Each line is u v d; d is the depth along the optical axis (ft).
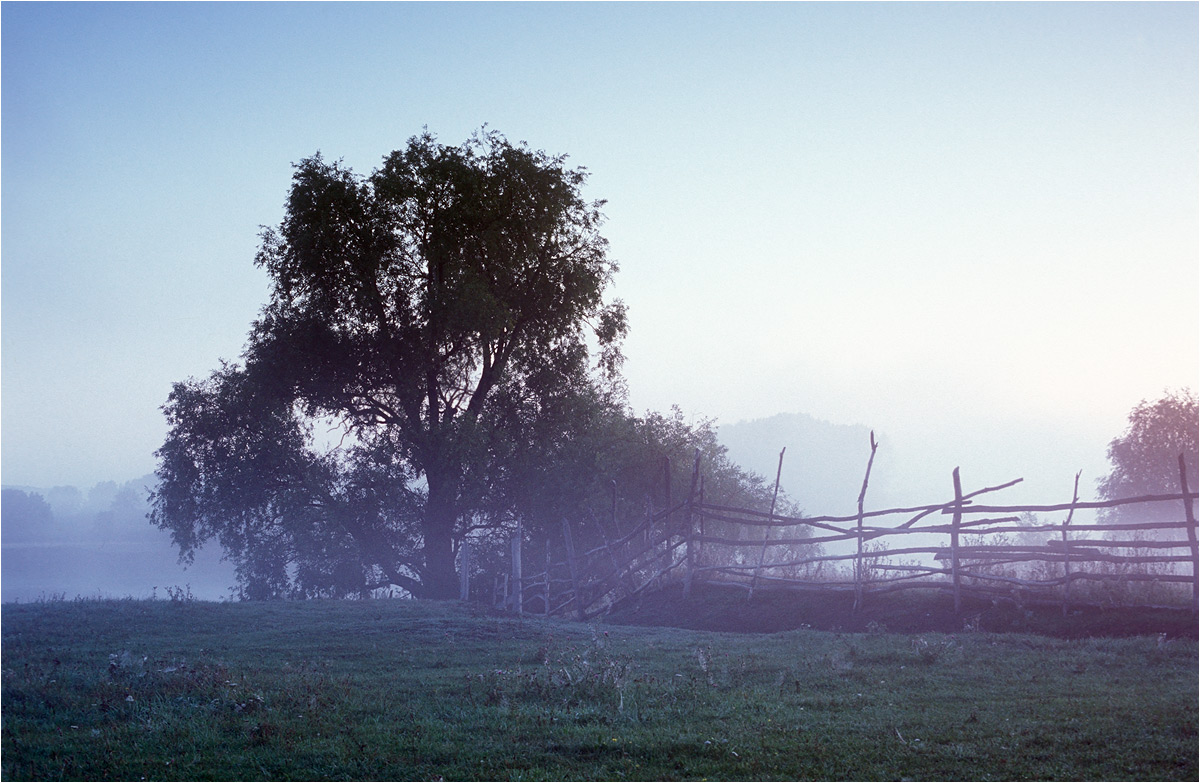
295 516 106.22
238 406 103.96
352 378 102.37
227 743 24.75
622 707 27.96
